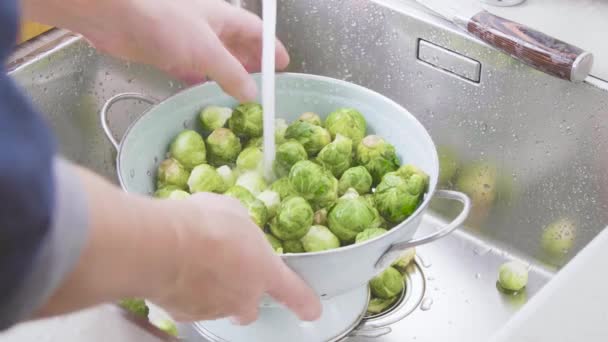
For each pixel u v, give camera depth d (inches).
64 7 34.2
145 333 27.7
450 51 43.8
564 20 42.9
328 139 41.7
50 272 16.7
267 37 38.2
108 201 19.2
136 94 43.5
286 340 37.9
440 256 46.4
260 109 42.4
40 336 27.1
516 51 39.5
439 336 41.6
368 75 49.1
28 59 42.7
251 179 40.2
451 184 47.9
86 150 47.5
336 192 39.5
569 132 40.9
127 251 19.6
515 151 43.8
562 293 26.1
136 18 35.0
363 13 46.8
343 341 40.9
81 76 45.3
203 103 42.4
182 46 36.4
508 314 42.9
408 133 40.1
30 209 14.3
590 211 42.1
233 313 26.4
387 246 32.8
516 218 45.4
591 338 24.6
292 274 27.9
